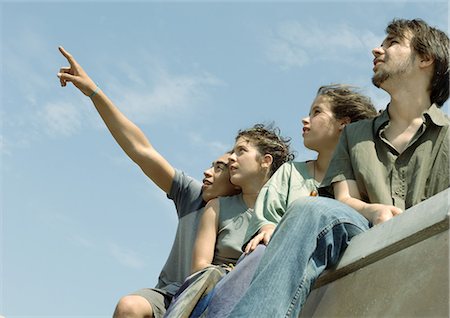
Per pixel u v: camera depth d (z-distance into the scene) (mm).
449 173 3398
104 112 4734
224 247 4223
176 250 4492
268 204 3963
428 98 3658
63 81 4754
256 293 2938
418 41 3658
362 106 4223
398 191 3447
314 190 4066
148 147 4742
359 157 3553
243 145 4461
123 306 3949
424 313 2654
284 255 3020
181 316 3436
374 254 2980
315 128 4211
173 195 4676
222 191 4535
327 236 3090
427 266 2748
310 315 3213
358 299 2984
